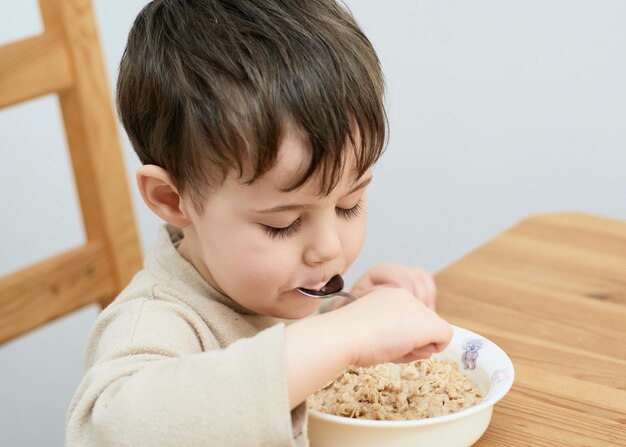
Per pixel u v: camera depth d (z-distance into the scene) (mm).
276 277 810
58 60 1186
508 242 1247
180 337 823
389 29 1997
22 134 1936
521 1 1898
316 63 765
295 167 752
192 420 693
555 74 1926
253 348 714
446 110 2020
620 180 1947
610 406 866
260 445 692
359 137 788
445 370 864
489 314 1057
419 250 2139
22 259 1987
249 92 750
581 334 1007
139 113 841
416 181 2090
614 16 1849
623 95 1893
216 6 817
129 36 864
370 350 755
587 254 1207
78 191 1264
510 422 840
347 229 859
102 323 862
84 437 738
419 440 747
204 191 801
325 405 829
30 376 2035
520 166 2010
